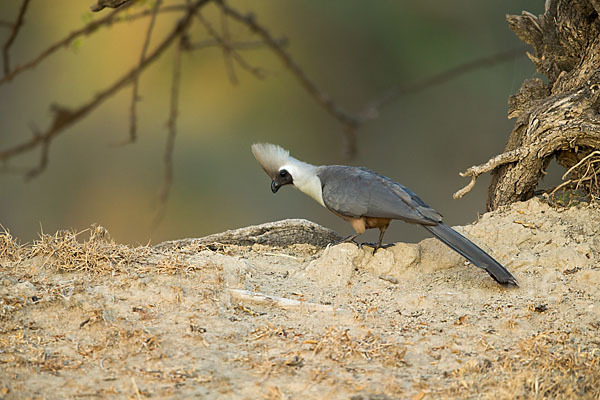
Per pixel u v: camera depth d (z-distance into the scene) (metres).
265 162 17.70
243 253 17.73
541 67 19.36
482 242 16.62
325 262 16.06
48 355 12.24
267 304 14.28
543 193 18.56
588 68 17.55
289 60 26.31
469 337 13.24
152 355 12.32
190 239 17.98
